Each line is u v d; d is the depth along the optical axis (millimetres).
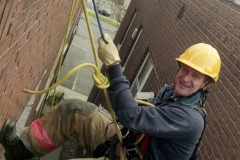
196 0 5836
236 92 3307
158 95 2705
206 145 3490
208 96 3941
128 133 2414
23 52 2268
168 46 6316
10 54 1852
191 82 2309
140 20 10812
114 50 2107
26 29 2068
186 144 2213
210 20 4773
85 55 21922
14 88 2443
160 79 5969
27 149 2492
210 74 2381
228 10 4309
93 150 2666
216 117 3521
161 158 2307
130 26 12820
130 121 2078
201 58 2438
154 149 2295
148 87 6836
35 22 2334
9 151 2533
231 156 2910
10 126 2449
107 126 2574
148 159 2344
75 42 23391
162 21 7672
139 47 9250
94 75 2088
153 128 2094
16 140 2512
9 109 2545
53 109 2559
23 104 3381
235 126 3074
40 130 2502
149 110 2123
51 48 4500
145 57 8203
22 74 2621
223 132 3244
